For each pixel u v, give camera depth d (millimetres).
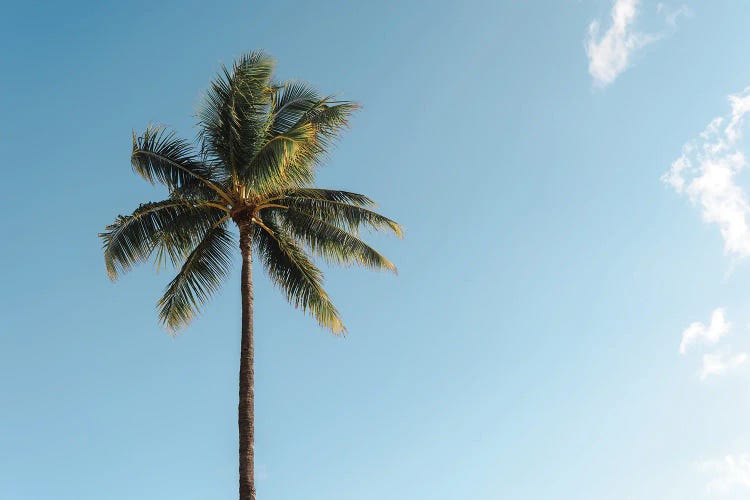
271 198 22203
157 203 21219
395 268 23547
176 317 21609
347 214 22938
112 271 20828
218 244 22453
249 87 21188
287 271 22891
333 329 22828
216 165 21594
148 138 21281
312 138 20281
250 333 19844
